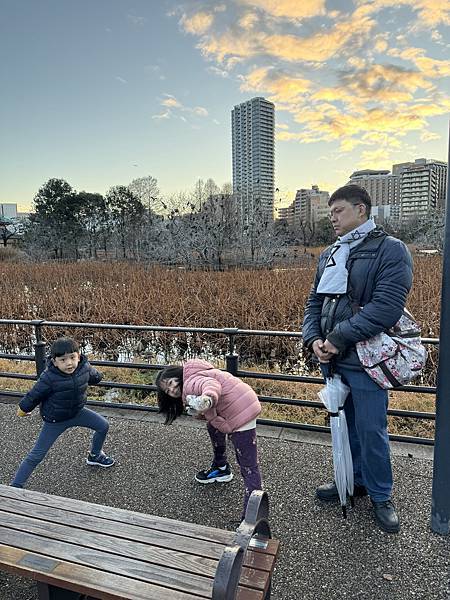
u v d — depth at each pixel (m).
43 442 2.80
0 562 1.57
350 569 2.10
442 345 2.21
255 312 9.05
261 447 3.38
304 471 3.03
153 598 1.39
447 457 2.26
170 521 1.79
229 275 13.94
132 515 1.83
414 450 3.32
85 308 10.34
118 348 8.41
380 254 2.29
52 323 4.20
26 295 12.18
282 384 5.60
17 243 44.66
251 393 2.46
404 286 2.22
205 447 3.44
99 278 15.96
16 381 5.78
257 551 1.62
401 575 2.06
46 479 2.99
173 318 9.34
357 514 2.54
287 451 3.32
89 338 8.96
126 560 1.56
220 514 2.58
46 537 1.69
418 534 2.35
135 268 19.91
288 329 8.30
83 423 2.96
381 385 2.29
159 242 28.66
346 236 2.42
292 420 4.33
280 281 11.83
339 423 2.45
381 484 2.45
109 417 4.04
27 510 1.87
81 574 1.49
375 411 2.38
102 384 4.25
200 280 13.07
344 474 2.44
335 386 2.47
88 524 1.77
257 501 1.54
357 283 2.35
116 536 1.69
